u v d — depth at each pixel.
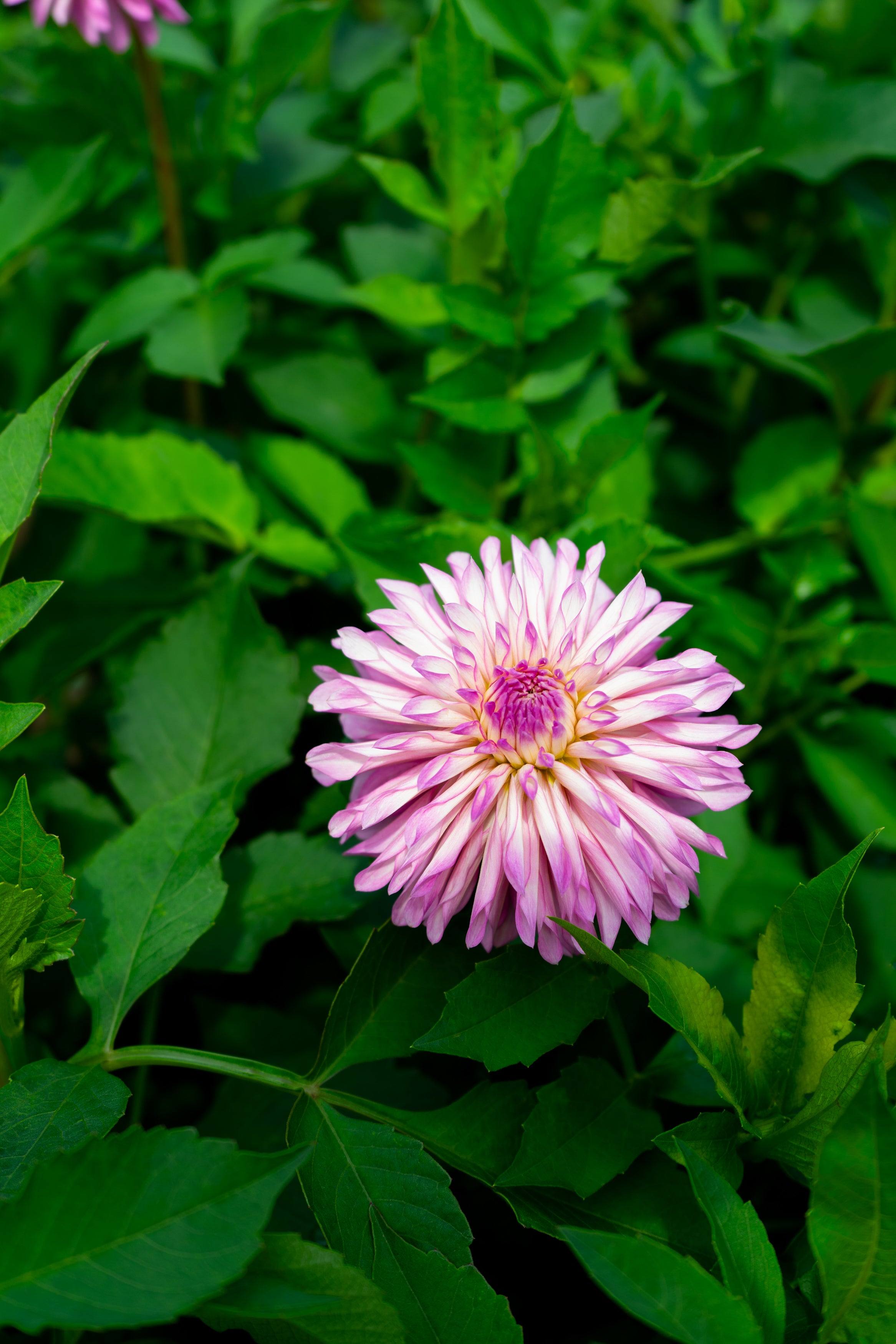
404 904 0.41
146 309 0.58
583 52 0.62
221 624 0.51
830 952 0.41
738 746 0.41
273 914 0.47
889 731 0.54
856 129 0.58
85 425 0.66
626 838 0.39
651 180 0.50
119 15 0.56
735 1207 0.38
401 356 0.65
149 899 0.44
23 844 0.40
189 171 0.62
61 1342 0.42
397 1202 0.41
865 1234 0.37
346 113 0.71
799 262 0.64
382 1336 0.37
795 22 0.63
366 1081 0.48
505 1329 0.39
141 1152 0.36
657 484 0.63
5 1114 0.40
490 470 0.55
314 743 0.56
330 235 0.70
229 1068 0.42
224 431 0.68
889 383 0.62
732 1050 0.42
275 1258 0.38
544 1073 0.49
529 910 0.39
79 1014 0.53
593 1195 0.42
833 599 0.59
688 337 0.63
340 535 0.50
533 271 0.52
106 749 0.62
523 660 0.43
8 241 0.58
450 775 0.40
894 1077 0.40
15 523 0.41
